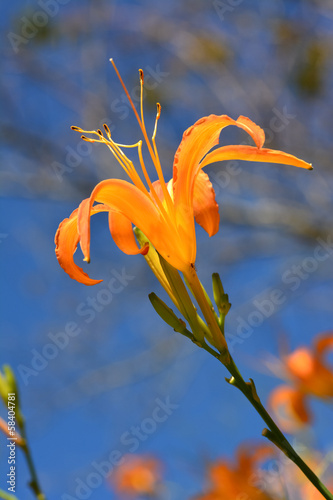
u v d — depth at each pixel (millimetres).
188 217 2598
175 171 2580
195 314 2596
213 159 2539
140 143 2744
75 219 2664
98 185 2420
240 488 3805
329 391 3611
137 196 2555
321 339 3656
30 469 3043
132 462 4996
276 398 3795
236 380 2494
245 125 2443
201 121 2484
